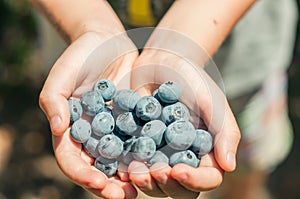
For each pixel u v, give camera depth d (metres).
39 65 0.83
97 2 0.46
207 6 0.44
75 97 0.40
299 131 0.85
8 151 0.82
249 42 0.58
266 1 0.57
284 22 0.60
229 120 0.38
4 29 0.80
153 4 0.49
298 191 0.80
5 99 0.86
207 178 0.35
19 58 0.81
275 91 0.63
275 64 0.61
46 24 0.56
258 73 0.60
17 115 0.85
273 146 0.66
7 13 0.78
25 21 0.79
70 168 0.36
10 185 0.79
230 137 0.37
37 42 0.81
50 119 0.37
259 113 0.63
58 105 0.37
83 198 0.77
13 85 0.85
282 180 0.81
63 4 0.45
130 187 0.37
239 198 0.73
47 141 0.84
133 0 0.49
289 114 0.86
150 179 0.36
